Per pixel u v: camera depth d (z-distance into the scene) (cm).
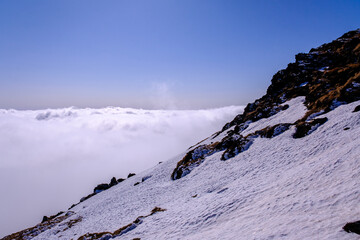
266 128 4572
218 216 1958
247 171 3033
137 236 2262
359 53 5603
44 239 4147
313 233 1027
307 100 4912
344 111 3250
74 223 4612
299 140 3200
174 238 1856
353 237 877
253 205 1845
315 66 7019
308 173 1928
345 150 2006
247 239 1255
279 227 1236
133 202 4300
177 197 3391
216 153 5009
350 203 1167
